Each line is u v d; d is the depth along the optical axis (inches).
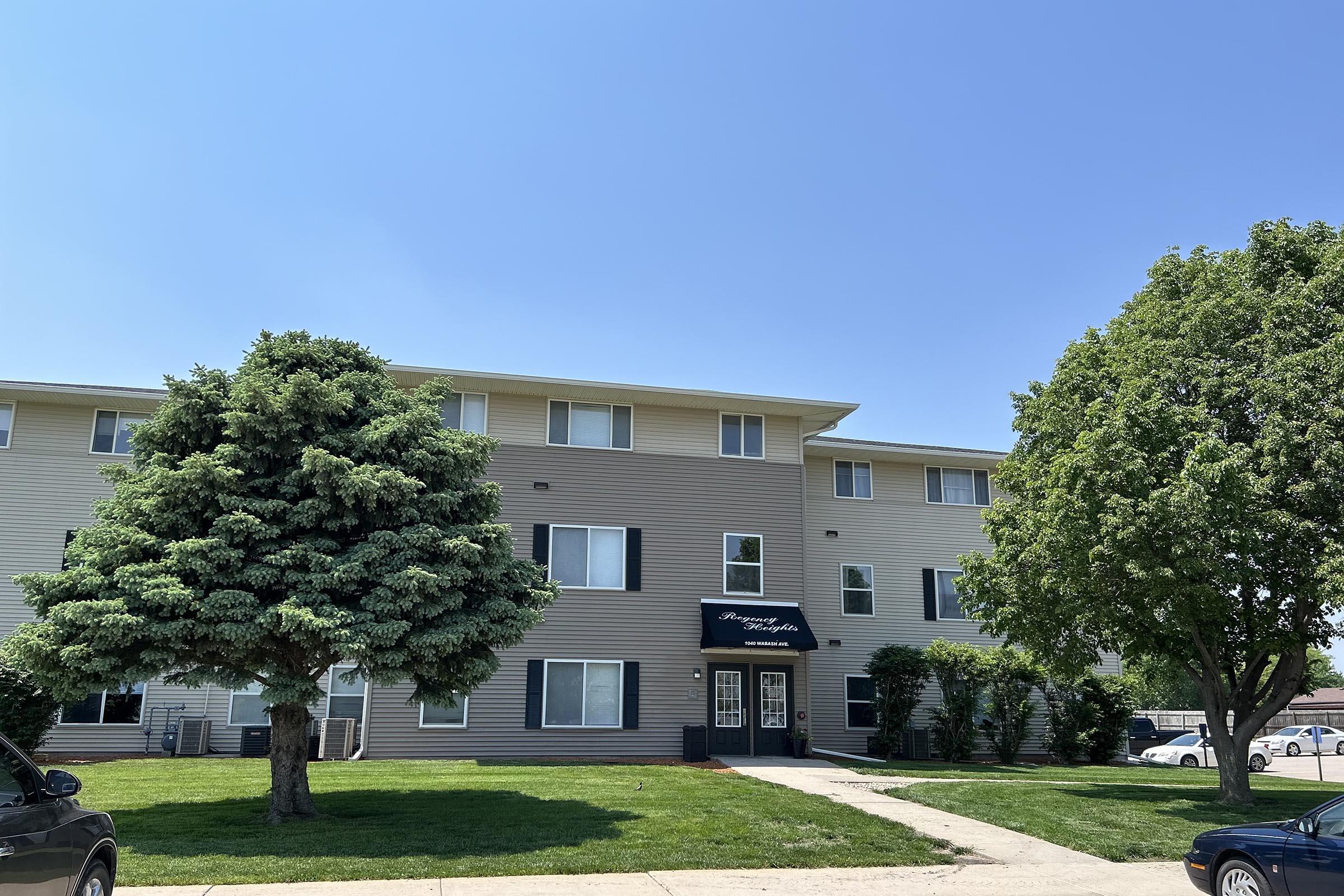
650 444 1033.5
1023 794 700.7
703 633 986.7
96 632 486.0
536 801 617.6
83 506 947.3
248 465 549.0
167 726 936.3
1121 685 1111.6
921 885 430.0
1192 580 600.4
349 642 504.7
